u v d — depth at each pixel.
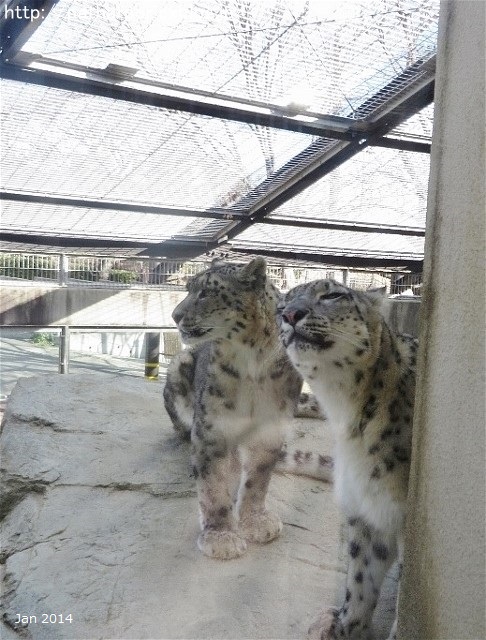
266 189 1.68
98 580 1.46
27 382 2.48
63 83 1.75
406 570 1.08
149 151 1.84
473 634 0.89
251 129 1.73
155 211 1.84
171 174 1.81
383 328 1.33
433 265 1.02
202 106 1.73
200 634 1.26
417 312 1.38
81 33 1.63
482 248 0.89
